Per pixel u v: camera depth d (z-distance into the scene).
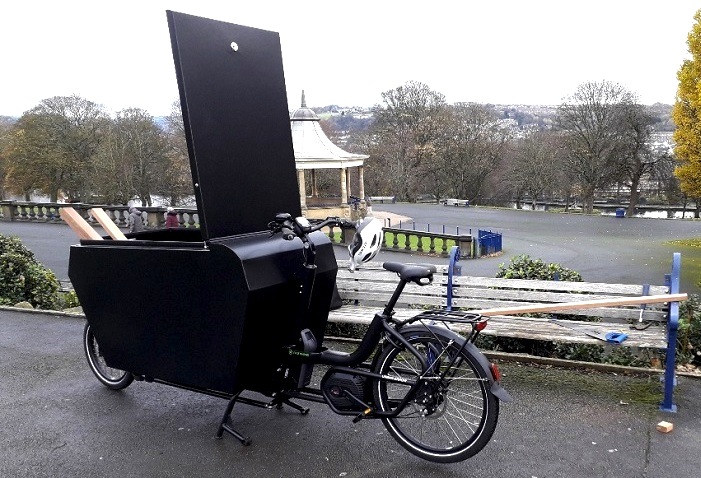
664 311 4.18
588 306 3.96
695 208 42.25
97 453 3.46
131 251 3.58
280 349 3.57
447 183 50.25
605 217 36.38
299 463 3.28
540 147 44.22
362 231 3.11
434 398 3.08
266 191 3.68
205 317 3.40
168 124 43.22
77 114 42.62
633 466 3.14
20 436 3.70
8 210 27.17
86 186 42.50
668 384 3.76
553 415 3.76
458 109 49.88
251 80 3.59
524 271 5.51
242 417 3.90
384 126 50.75
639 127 38.94
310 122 32.19
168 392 4.39
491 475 3.08
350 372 3.31
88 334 4.54
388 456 3.33
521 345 4.98
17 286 7.69
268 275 3.32
